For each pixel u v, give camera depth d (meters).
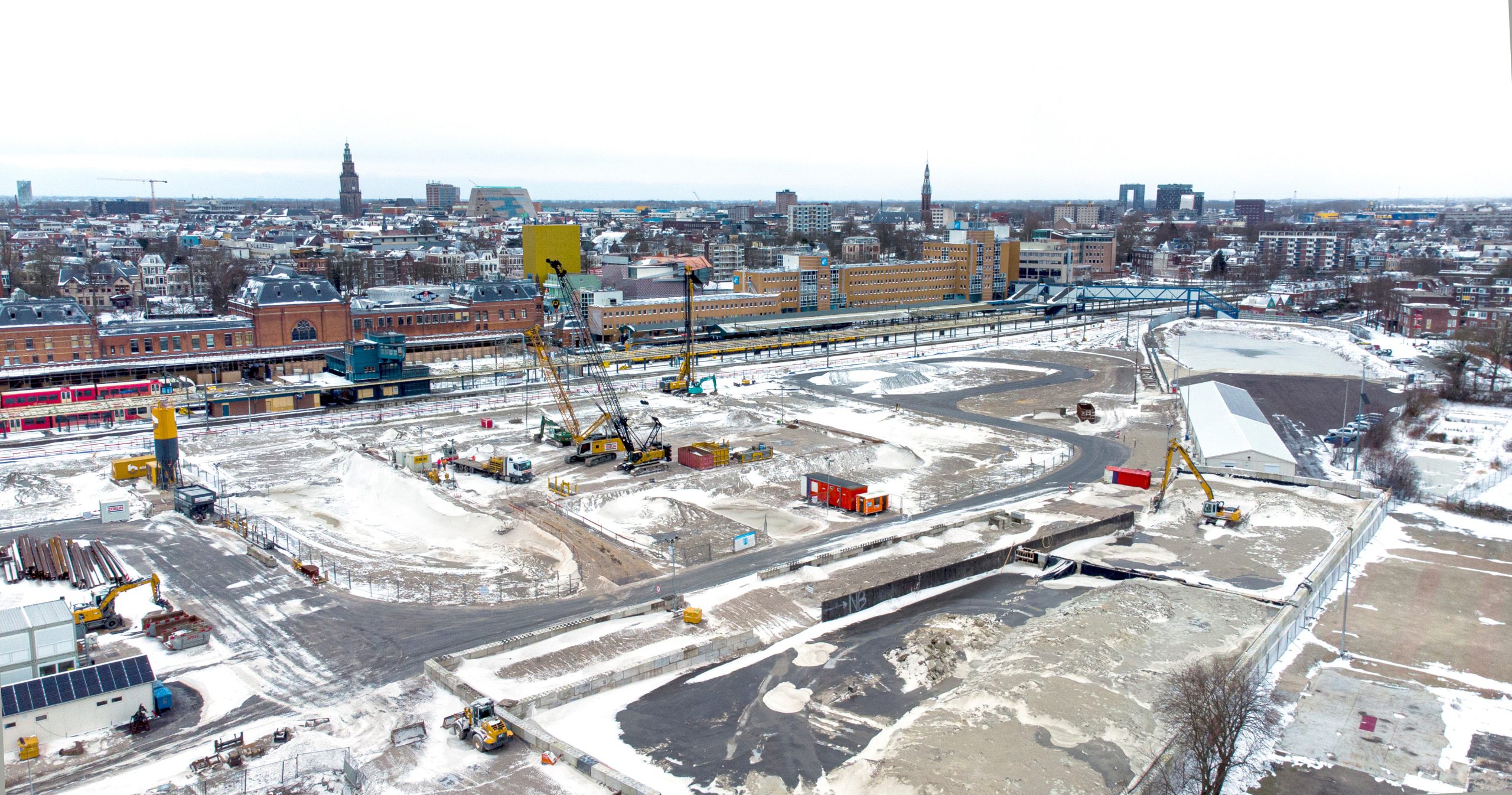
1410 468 126.44
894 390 181.50
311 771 55.88
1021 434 145.75
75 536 94.38
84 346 165.25
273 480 115.69
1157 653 69.94
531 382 180.38
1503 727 63.22
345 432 139.50
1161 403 168.75
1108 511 106.44
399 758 57.28
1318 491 115.94
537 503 107.00
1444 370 194.12
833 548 94.50
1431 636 77.19
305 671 68.06
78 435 136.12
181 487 106.38
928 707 62.53
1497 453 142.00
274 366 178.38
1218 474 123.69
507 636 73.81
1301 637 76.94
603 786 54.62
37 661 63.28
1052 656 68.19
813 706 64.31
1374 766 58.38
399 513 105.94
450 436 138.38
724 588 83.62
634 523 101.94
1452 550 97.94
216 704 63.41
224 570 86.50
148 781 54.53
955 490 116.44
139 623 74.94
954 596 83.88
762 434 143.38
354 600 80.62
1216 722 53.28
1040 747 56.16
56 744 58.28
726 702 64.81
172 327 174.88
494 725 58.50
